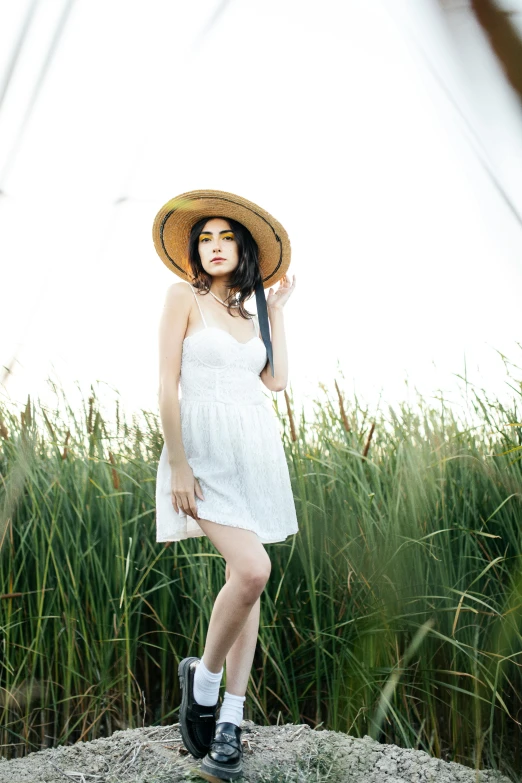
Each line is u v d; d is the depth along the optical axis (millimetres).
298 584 2576
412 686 2285
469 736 2229
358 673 2117
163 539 1990
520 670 2150
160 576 2641
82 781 1907
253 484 1959
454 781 1864
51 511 2473
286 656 2516
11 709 2455
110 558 2553
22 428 1967
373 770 1880
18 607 2471
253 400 2057
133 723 2500
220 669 1923
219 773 1836
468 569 2357
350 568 2434
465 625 2275
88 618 2514
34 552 2516
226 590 1854
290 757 1982
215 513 1877
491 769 1994
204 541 2607
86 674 2510
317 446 2742
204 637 2408
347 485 2529
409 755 1998
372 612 2232
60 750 2139
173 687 2605
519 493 2238
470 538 2344
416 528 2322
